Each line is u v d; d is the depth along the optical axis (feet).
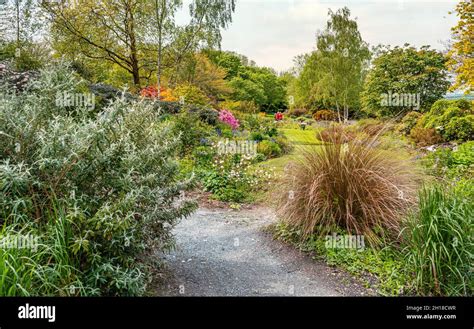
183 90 52.11
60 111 9.80
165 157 9.96
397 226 11.82
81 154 7.88
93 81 45.57
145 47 62.18
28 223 7.39
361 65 70.85
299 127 51.65
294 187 13.44
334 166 12.92
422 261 9.77
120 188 8.42
